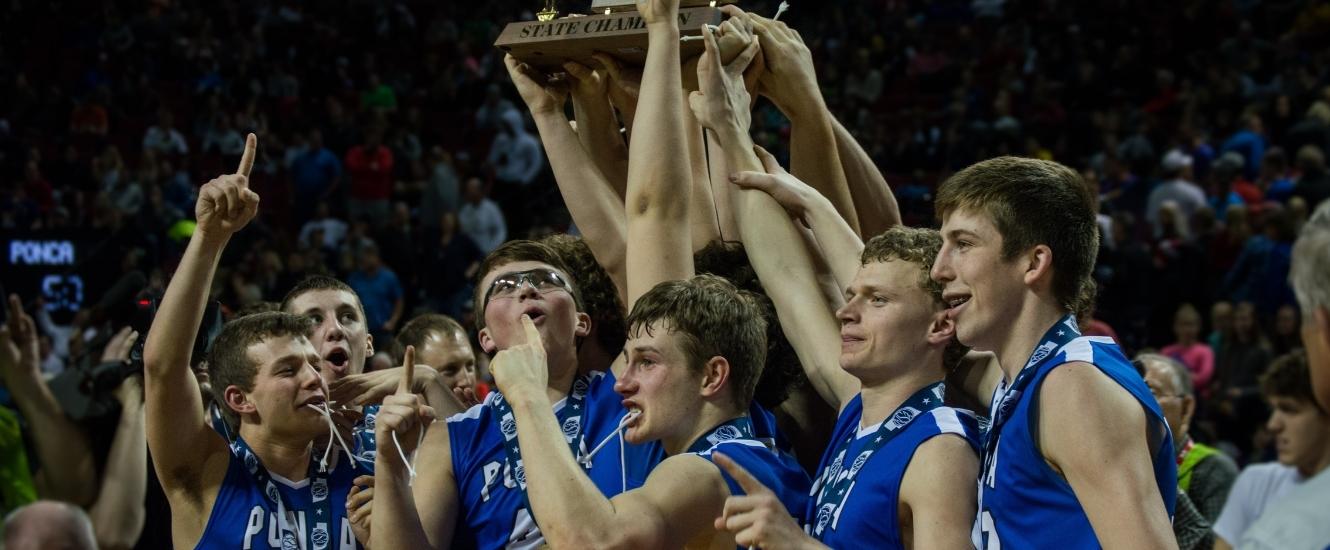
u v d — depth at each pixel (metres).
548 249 2.65
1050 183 1.88
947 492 1.95
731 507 1.88
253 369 2.69
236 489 2.68
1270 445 6.47
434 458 2.54
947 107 13.80
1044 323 1.88
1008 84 13.69
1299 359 3.41
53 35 15.70
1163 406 3.87
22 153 13.13
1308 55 13.49
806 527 2.16
